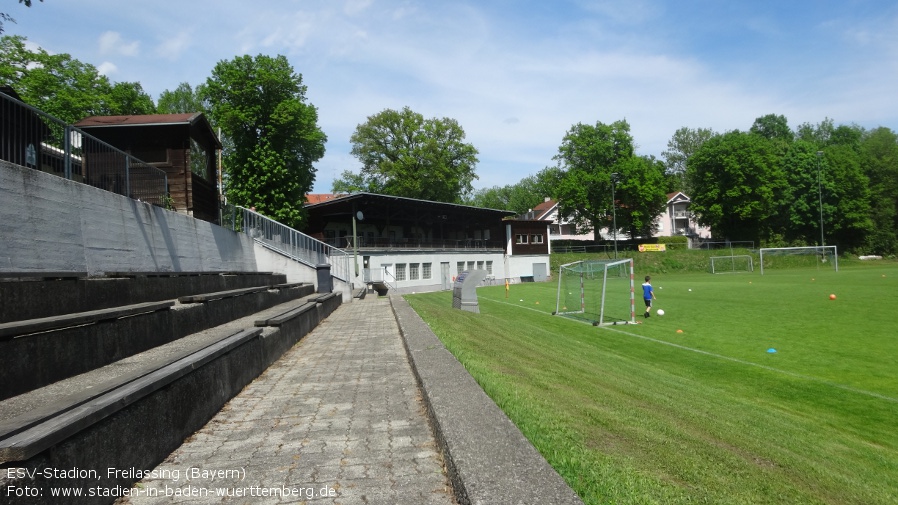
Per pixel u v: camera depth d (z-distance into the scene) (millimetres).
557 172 76188
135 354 6621
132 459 3748
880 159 82812
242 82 38375
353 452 4332
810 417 9906
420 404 5738
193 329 8445
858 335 17812
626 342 17734
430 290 53469
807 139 103812
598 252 73688
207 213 18797
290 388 6598
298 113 38531
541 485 2908
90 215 9930
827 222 79250
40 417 3055
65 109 35094
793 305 26141
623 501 3432
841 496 5348
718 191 75875
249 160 38188
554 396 6379
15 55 34844
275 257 22250
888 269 59875
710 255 72688
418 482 3686
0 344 4438
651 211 75375
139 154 17328
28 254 8062
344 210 48406
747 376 13078
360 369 7703
